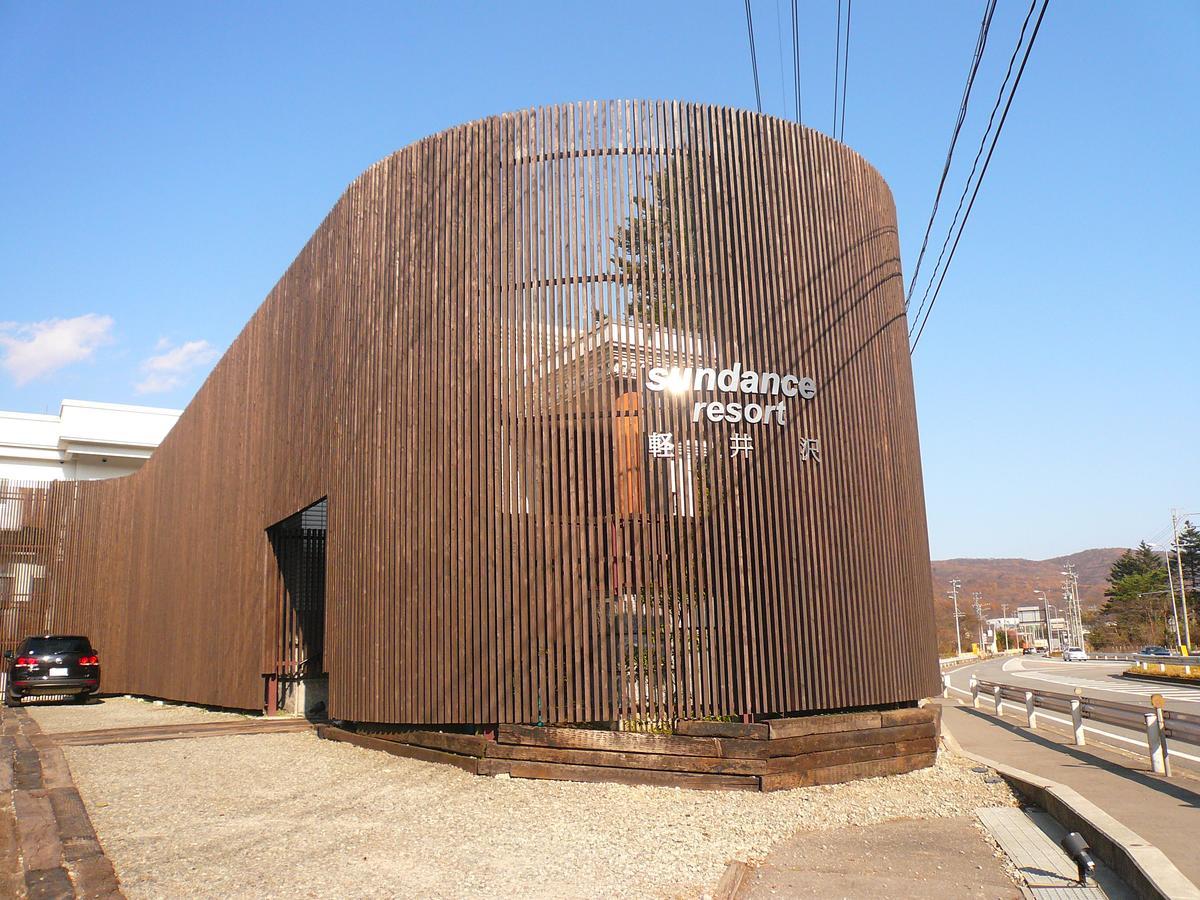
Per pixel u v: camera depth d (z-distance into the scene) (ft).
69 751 40.11
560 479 34.73
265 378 55.21
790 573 34.81
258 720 51.31
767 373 36.06
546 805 28.73
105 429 115.03
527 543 34.50
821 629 34.83
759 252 36.83
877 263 40.16
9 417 113.39
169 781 32.37
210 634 61.41
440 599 35.27
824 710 35.19
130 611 79.00
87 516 86.53
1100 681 123.03
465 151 38.06
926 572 40.88
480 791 30.50
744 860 23.22
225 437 62.03
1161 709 35.35
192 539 66.80
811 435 36.40
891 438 38.96
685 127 37.04
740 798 29.81
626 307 35.60
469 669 34.14
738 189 37.01
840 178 39.37
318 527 56.03
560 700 33.17
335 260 45.06
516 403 35.68
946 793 31.22
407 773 33.40
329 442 43.80
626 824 26.58
